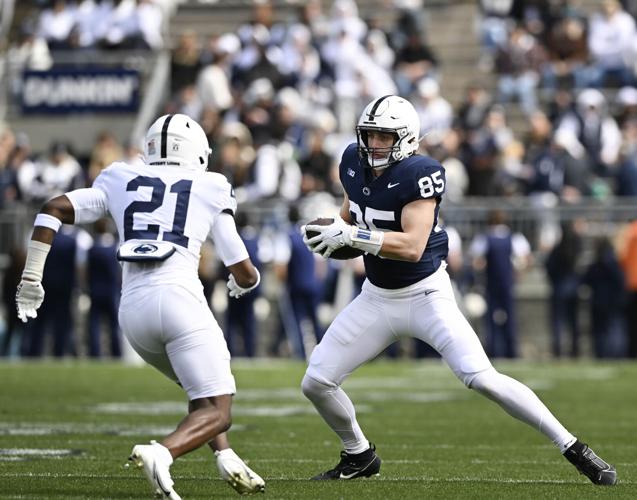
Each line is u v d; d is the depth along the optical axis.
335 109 66.50
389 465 24.38
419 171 20.81
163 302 18.72
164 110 67.44
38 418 32.53
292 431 30.48
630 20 70.88
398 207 20.92
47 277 55.41
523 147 69.00
